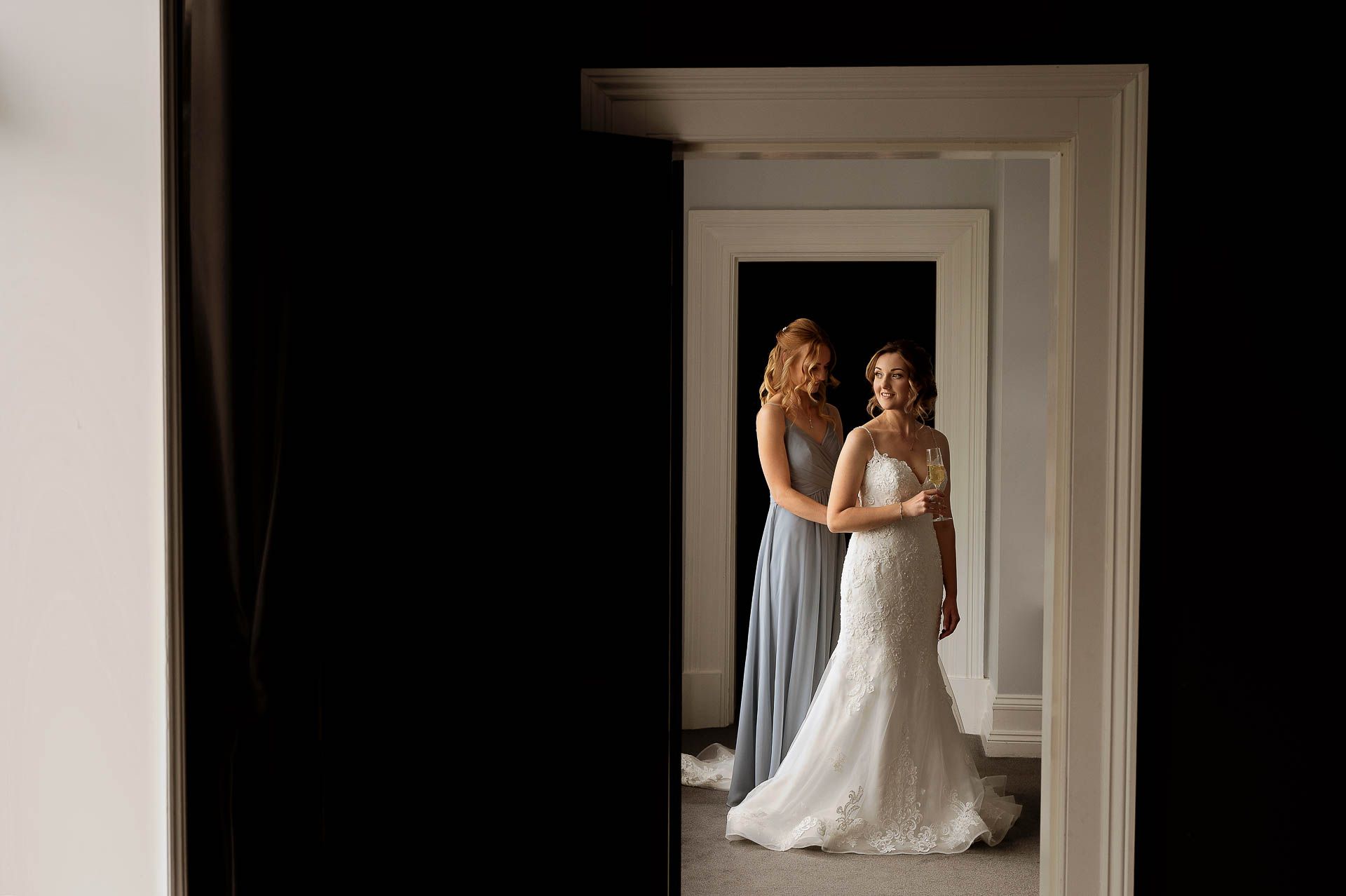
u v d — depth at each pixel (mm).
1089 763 2254
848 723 3516
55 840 1595
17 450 1563
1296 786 2209
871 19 2195
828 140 2201
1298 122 2166
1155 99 2174
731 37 2201
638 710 2088
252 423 1593
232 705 1599
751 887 3201
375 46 1808
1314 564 2189
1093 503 2229
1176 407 2195
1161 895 2230
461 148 1927
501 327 1964
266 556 1600
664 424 2094
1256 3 2168
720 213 4855
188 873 1592
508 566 1980
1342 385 2172
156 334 1566
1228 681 2207
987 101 2186
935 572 3555
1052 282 2324
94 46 1537
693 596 4934
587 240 2033
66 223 1554
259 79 1575
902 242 4809
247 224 1576
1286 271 2172
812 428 3988
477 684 1948
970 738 4711
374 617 1810
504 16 2178
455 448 1914
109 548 1573
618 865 2074
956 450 4770
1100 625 2240
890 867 3367
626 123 2207
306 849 1674
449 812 1921
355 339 1771
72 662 1582
